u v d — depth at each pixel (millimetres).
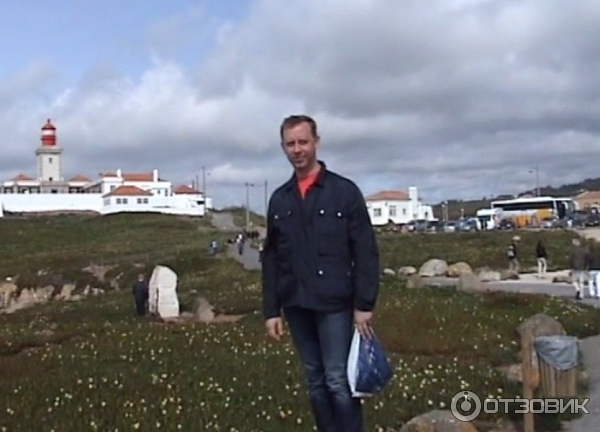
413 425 10203
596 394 12773
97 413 12742
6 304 54531
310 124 6828
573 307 26188
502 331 21516
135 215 120500
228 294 37844
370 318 6789
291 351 18422
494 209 109625
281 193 6949
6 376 16922
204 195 140625
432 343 19734
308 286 6730
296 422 11797
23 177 156500
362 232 6762
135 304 36062
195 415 12344
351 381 6703
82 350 20547
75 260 75000
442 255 63875
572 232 78312
